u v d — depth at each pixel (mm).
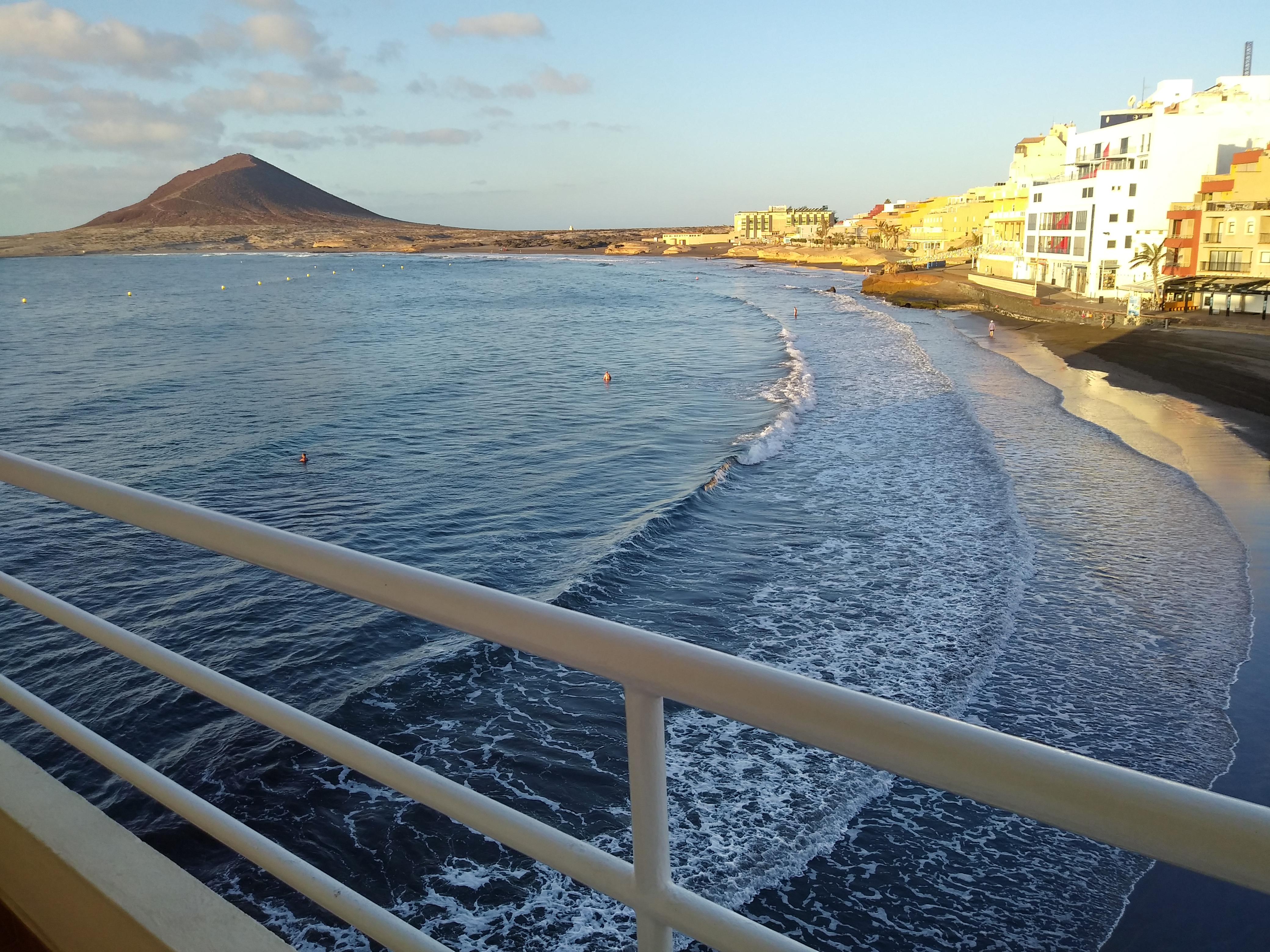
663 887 805
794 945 727
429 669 11000
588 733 9617
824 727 683
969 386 33812
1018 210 85750
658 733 794
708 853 7688
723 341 50344
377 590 1008
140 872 1293
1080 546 15383
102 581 14203
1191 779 8883
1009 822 8055
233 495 20469
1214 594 13195
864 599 13227
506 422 28438
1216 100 59156
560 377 37781
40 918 1391
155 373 40344
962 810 8195
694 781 8562
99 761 1425
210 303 85188
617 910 7121
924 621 12352
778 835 7902
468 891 7359
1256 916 7027
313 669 11250
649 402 31578
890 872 7531
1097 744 9477
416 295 92875
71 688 10844
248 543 1161
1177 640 11727
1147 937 6910
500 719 9906
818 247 172500
